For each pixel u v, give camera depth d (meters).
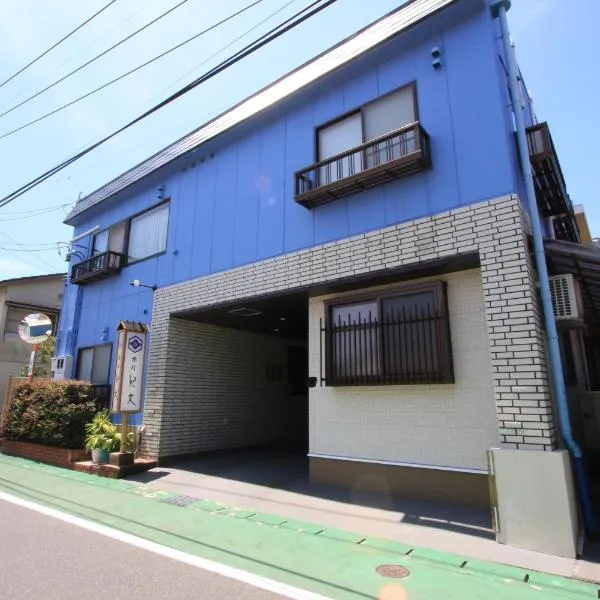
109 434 8.61
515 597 3.47
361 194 6.85
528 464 4.58
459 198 5.90
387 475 6.21
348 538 4.79
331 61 7.54
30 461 9.65
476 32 6.25
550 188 7.22
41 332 11.70
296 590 3.56
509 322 5.20
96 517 5.58
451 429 5.81
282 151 8.20
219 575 3.84
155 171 10.49
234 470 8.39
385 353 6.45
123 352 8.59
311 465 6.99
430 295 6.25
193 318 9.80
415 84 6.68
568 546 4.25
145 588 3.57
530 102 8.94
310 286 7.16
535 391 4.90
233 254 8.56
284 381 12.62
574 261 5.84
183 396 9.62
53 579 3.72
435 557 4.26
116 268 11.16
